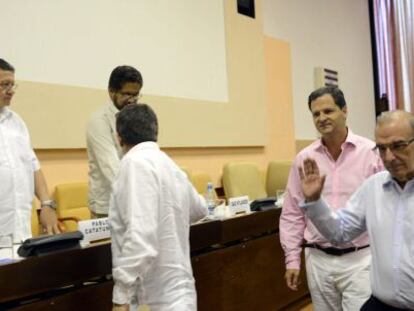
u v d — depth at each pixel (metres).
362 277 2.02
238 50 5.36
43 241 1.72
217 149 5.09
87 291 1.87
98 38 3.89
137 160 1.66
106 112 2.39
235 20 5.32
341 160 2.13
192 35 4.77
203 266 2.53
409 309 1.52
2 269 1.56
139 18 4.23
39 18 3.50
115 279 1.58
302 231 2.23
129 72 2.33
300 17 6.70
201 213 1.96
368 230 1.64
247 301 2.90
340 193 2.12
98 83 3.89
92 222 1.99
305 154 2.21
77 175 3.76
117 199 1.67
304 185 1.71
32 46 3.46
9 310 1.63
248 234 2.92
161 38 4.43
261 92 5.68
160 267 1.68
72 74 3.71
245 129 5.41
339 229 1.72
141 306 1.68
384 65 8.41
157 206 1.65
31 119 3.42
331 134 2.11
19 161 2.27
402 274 1.50
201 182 4.53
